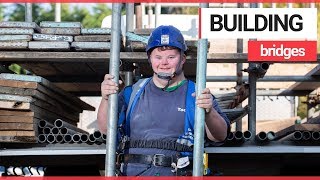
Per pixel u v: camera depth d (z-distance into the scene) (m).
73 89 17.98
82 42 12.62
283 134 14.10
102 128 9.15
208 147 12.61
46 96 13.41
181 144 9.41
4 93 12.46
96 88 17.80
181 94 9.52
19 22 12.62
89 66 14.37
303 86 18.55
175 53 9.40
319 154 13.22
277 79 17.00
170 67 9.39
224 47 18.08
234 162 13.91
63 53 12.69
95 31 12.66
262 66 13.17
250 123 13.77
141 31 12.98
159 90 9.55
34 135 12.54
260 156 13.66
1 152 12.45
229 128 9.62
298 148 12.58
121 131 9.59
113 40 8.80
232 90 21.03
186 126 9.44
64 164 14.59
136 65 13.88
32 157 13.50
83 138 12.76
